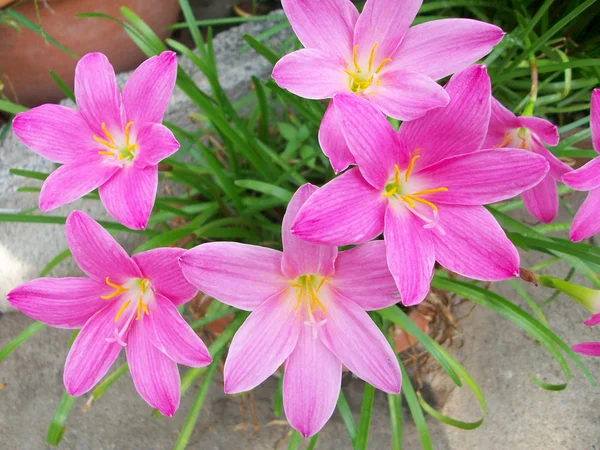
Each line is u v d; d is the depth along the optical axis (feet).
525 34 0.83
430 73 0.58
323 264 0.54
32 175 0.80
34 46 0.97
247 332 0.55
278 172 0.88
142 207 0.55
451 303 0.99
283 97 0.80
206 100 0.75
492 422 1.02
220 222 0.79
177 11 1.15
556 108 0.99
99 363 0.59
